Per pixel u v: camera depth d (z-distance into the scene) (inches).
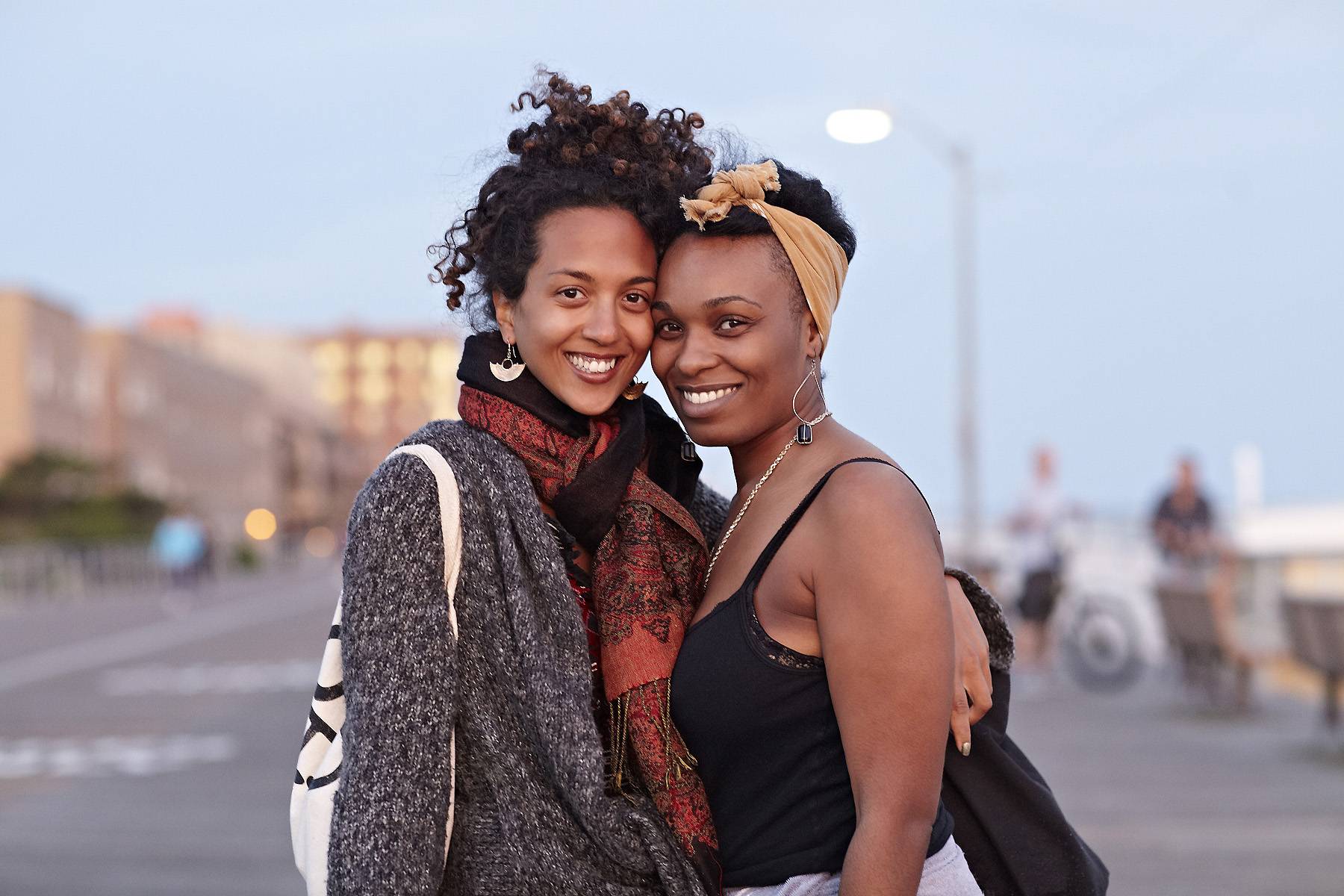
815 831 73.7
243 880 232.8
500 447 77.7
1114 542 620.1
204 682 550.3
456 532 74.5
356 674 72.9
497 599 74.8
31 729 424.2
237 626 907.4
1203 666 437.4
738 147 86.2
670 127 83.9
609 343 78.1
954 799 81.4
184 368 2600.9
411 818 70.4
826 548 72.6
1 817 288.7
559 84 83.0
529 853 73.2
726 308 77.1
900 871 69.2
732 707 73.7
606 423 81.7
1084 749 346.0
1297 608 367.2
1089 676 470.0
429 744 71.6
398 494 74.0
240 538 2797.7
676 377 79.7
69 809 296.0
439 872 71.2
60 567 1483.8
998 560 741.9
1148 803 279.7
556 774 73.1
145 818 286.2
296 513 3577.8
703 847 74.2
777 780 74.2
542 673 73.6
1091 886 81.1
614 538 78.8
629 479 79.0
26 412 1861.5
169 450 2490.2
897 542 71.1
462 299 84.4
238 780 327.3
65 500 1728.6
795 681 73.4
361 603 73.1
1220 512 489.7
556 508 78.2
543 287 78.2
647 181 79.2
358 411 5890.8
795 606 73.9
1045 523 503.5
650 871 73.6
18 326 1857.8
